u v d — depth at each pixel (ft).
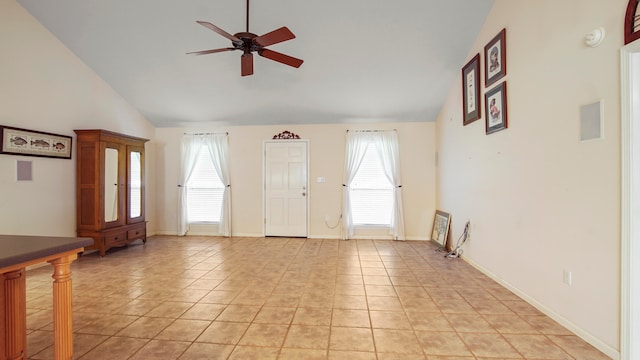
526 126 9.41
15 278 5.75
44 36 13.37
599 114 6.75
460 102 14.82
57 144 13.93
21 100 12.60
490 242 11.76
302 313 8.75
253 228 20.25
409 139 19.25
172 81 16.30
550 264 8.39
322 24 12.49
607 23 6.58
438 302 9.51
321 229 19.81
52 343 7.20
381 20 12.26
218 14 12.23
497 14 11.12
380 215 19.43
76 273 12.37
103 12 12.48
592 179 6.98
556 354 6.71
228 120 19.77
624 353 6.18
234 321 8.25
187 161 20.27
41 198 13.38
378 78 15.55
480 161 12.58
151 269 12.91
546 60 8.50
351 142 19.36
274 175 20.13
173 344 7.11
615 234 6.43
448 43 13.24
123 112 17.72
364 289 10.62
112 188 15.49
